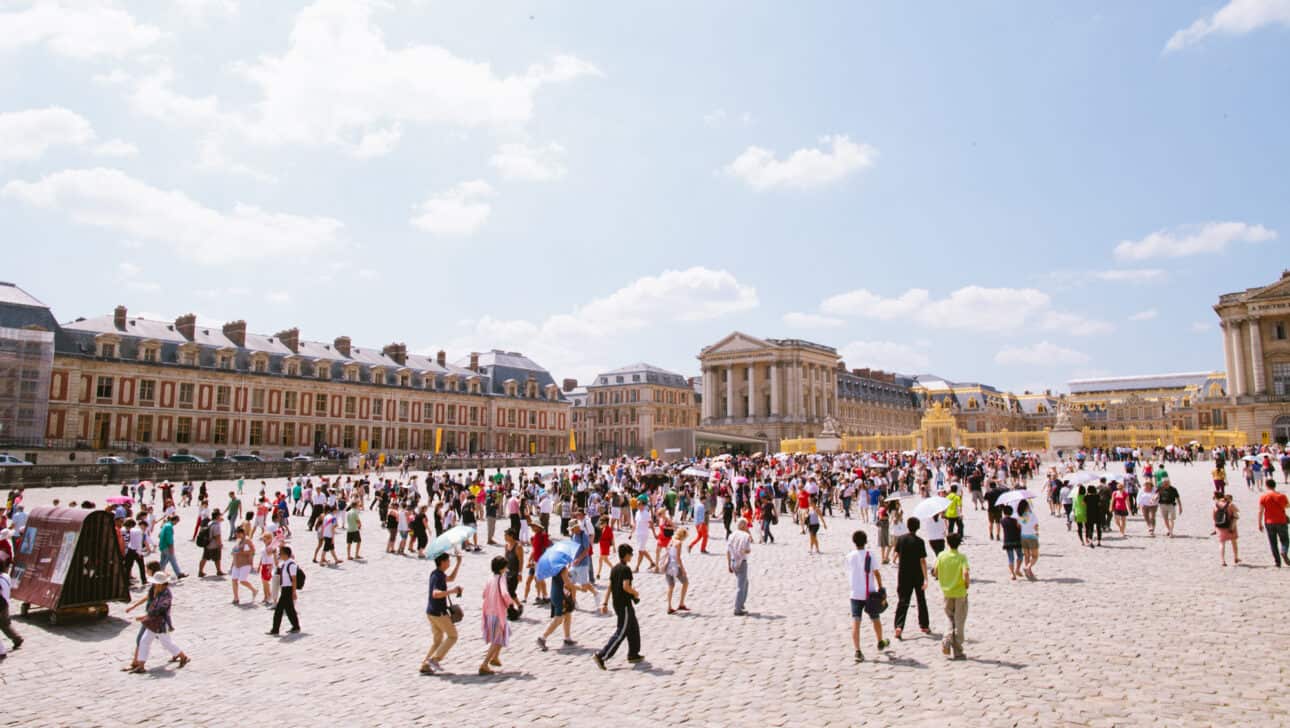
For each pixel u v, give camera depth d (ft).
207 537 80.28
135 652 48.08
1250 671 39.22
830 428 288.51
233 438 285.23
